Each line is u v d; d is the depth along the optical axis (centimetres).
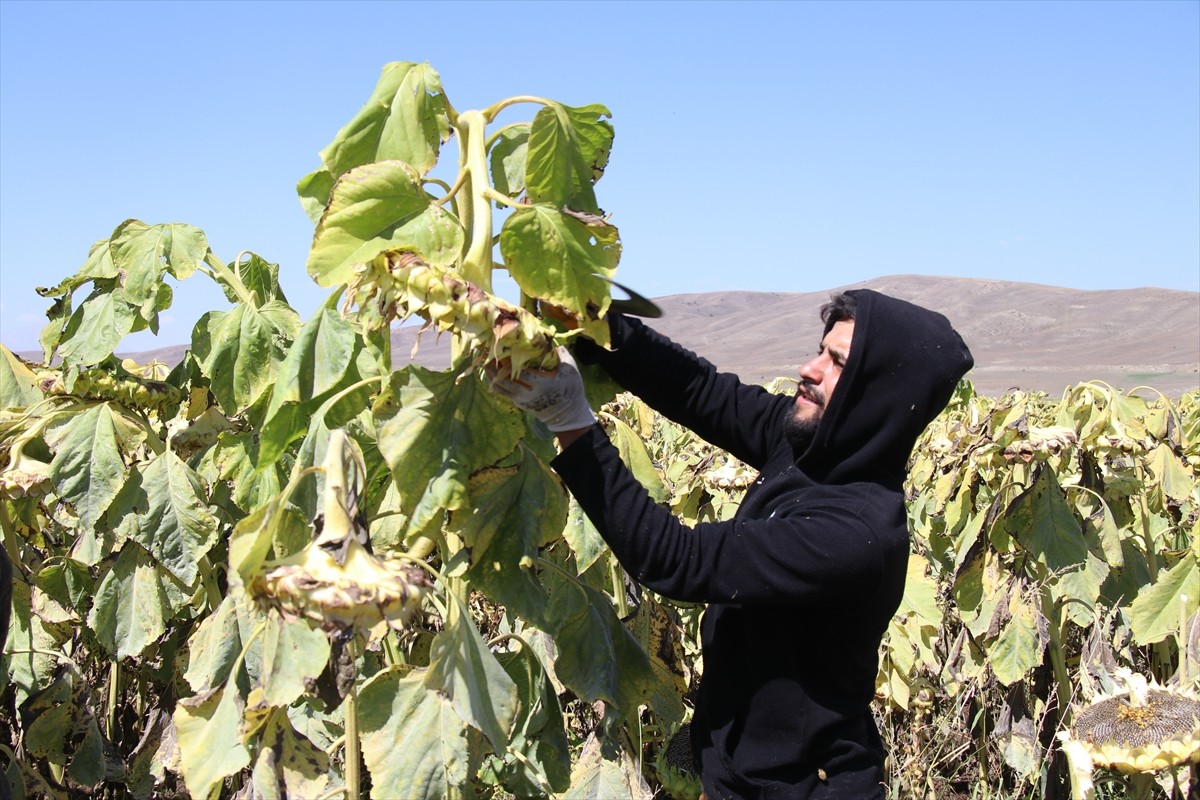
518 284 213
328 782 247
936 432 596
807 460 264
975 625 407
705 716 275
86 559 328
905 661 412
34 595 382
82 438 303
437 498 212
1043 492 394
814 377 266
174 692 367
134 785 361
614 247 215
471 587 234
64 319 333
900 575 259
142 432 315
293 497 229
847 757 260
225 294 319
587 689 258
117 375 319
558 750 267
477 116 221
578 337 278
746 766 262
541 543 232
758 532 243
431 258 204
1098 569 401
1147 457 450
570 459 237
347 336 233
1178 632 368
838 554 242
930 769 416
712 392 297
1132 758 276
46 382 332
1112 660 388
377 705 224
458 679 213
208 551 322
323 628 177
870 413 257
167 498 303
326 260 201
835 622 256
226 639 260
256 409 290
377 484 258
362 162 223
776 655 259
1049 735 438
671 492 432
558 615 263
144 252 302
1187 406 845
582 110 235
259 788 221
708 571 239
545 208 212
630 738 293
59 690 357
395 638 265
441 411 215
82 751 357
